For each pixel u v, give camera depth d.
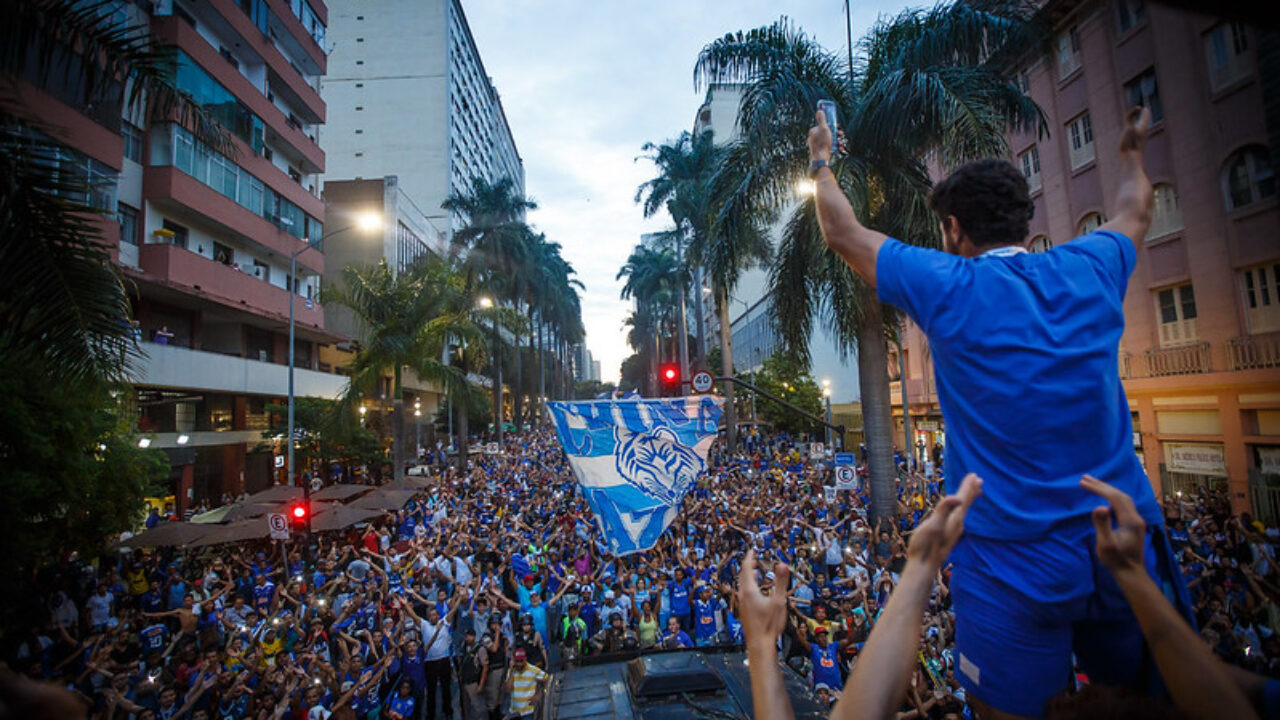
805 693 5.46
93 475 11.55
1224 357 14.63
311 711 8.10
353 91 77.75
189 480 25.56
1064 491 1.12
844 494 18.83
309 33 36.62
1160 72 15.58
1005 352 1.20
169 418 25.11
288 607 12.41
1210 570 9.48
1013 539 1.14
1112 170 17.31
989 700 1.18
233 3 29.03
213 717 8.82
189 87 25.47
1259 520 14.21
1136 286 17.17
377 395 39.75
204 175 26.48
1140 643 1.16
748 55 15.61
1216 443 15.36
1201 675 0.96
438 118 77.25
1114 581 1.12
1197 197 14.97
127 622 10.23
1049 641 1.13
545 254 66.25
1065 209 19.20
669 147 40.81
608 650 10.01
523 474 31.34
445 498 24.38
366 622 11.10
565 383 98.81
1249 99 13.46
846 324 15.36
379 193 48.66
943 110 12.92
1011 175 1.54
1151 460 17.28
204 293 25.28
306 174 37.75
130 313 5.57
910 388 30.66
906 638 1.01
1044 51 14.77
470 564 14.10
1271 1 1.55
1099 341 1.21
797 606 10.30
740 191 15.56
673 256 61.78
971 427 1.23
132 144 23.72
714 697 5.38
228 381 26.59
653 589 11.67
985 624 1.18
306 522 15.21
